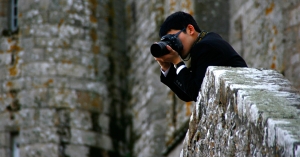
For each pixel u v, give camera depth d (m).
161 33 10.08
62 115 26.11
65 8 27.38
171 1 25.45
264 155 7.39
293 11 19.55
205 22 23.41
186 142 9.84
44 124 25.95
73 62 26.84
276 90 8.12
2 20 27.44
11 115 26.23
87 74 26.89
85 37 27.31
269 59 20.20
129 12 28.31
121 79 27.55
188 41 9.87
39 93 26.31
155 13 26.38
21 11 27.39
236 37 22.59
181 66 9.75
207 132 8.93
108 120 26.67
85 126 26.20
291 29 19.50
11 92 26.52
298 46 19.25
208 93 8.96
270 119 7.38
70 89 26.50
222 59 9.44
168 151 24.08
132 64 27.69
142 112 26.16
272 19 20.27
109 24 27.97
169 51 9.77
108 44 27.66
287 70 19.38
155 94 25.58
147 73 26.27
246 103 7.85
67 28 27.16
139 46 27.20
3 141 25.97
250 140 7.71
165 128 24.89
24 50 26.94
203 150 9.05
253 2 21.55
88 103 26.56
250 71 8.74
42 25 27.12
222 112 8.49
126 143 26.70
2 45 27.12
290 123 7.25
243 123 7.89
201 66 9.48
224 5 23.62
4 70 26.81
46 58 26.73
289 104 7.72
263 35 20.73
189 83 9.56
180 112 23.64
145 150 25.45
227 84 8.38
